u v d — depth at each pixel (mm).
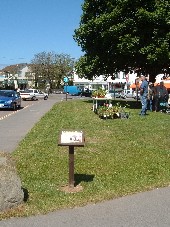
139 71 32938
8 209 5812
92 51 31750
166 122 16781
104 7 30656
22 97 53781
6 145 11570
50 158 9320
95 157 9438
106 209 5996
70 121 18094
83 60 32844
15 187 5902
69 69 104688
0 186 5723
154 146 10906
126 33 27547
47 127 15734
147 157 9430
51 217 5652
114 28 27516
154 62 27328
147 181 7359
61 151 10211
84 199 6328
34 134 13609
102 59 31125
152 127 15000
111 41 28938
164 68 31094
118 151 10195
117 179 7504
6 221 5484
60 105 33969
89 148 10609
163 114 20984
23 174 7824
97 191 6750
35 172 7992
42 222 5480
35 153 9945
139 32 27141
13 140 12609
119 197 6523
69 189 6867
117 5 27797
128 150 10328
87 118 19500
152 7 27172
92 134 13281
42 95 56469
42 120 19031
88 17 31641
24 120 20109
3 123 18469
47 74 104312
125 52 27391
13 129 15805
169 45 26906
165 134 13125
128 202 6312
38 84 105438
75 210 5930
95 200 6305
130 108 25922
